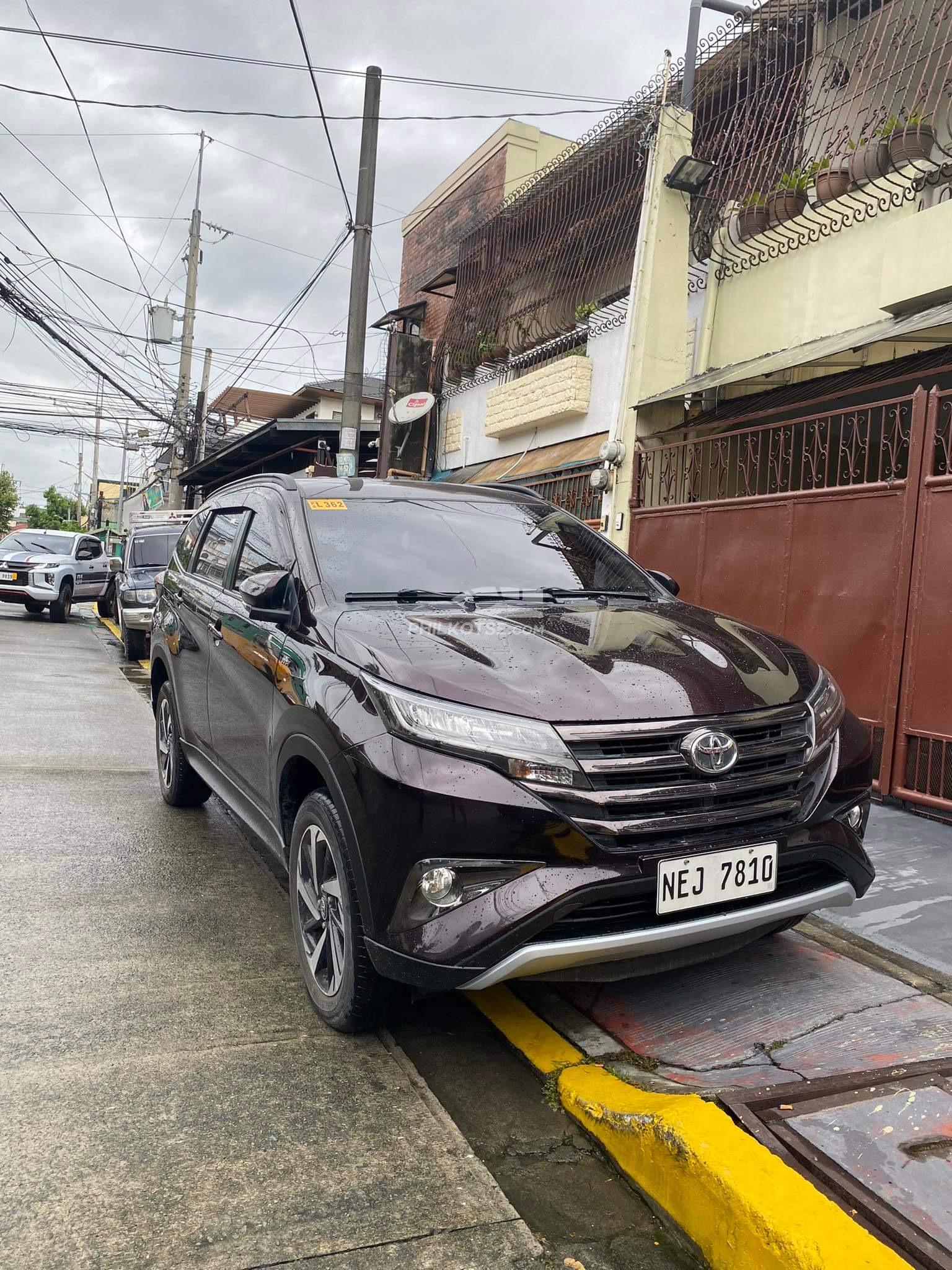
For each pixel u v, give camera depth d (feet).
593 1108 8.10
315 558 11.38
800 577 19.72
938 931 11.66
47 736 25.09
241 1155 7.61
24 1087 8.44
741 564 21.57
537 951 7.79
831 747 9.53
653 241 27.12
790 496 20.03
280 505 13.01
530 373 36.22
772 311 25.99
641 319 27.17
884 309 21.56
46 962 11.09
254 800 12.09
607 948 7.94
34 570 63.87
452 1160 7.67
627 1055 9.01
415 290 53.21
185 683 15.89
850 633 18.29
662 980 10.55
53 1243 6.54
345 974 9.17
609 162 32.68
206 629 14.49
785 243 25.53
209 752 14.60
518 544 12.86
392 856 8.23
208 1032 9.57
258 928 12.37
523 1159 7.79
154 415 76.38
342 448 36.65
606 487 27.73
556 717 8.16
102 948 11.55
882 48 23.20
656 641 9.93
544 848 7.89
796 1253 5.94
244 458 64.75
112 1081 8.61
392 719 8.46
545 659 9.07
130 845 15.80
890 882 13.33
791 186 24.64
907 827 15.92
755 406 24.98
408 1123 8.15
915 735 16.70
